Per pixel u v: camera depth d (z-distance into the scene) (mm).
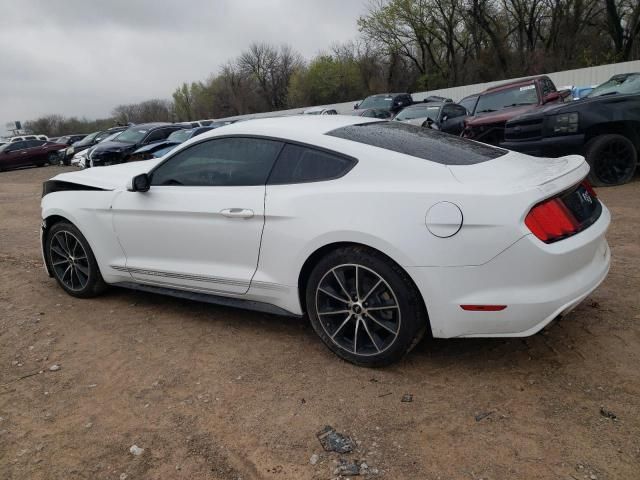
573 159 3410
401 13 40469
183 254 3854
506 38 38625
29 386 3254
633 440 2396
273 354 3465
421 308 2959
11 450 2645
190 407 2916
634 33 32188
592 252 2939
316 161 3287
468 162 3092
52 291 4969
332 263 3125
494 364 3137
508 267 2709
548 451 2375
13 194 14570
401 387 2971
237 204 3480
